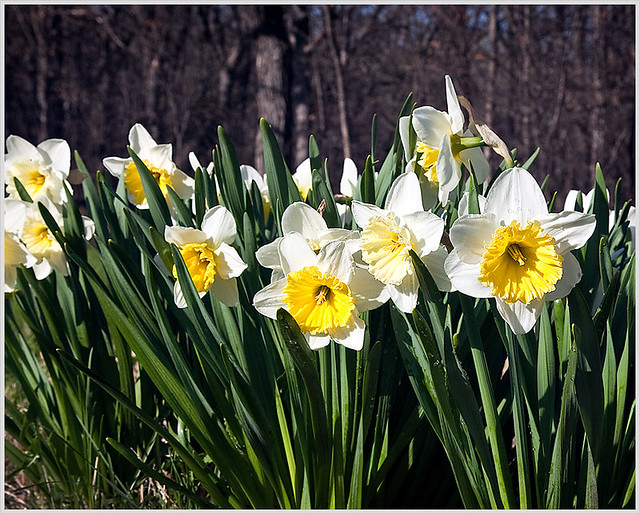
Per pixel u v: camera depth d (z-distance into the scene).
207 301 2.03
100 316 2.25
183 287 1.65
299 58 11.30
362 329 1.58
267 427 1.71
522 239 1.40
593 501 1.51
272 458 1.72
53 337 2.19
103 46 16.81
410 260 1.50
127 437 2.25
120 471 2.26
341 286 1.55
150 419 1.79
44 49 15.32
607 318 1.61
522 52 11.02
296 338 1.50
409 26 13.06
